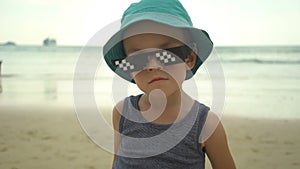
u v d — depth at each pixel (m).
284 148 6.04
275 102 10.71
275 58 22.47
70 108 9.48
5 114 8.73
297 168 5.07
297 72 17.55
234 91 12.49
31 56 23.14
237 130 7.27
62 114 8.70
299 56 23.14
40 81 14.97
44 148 5.92
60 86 13.52
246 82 14.68
